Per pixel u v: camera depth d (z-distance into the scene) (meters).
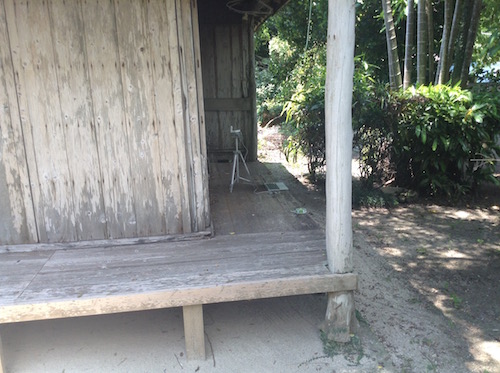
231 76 6.33
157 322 3.04
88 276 2.67
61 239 3.13
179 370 2.55
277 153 8.06
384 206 5.53
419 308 3.24
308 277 2.62
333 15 2.38
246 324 3.01
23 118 2.89
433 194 5.80
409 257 4.10
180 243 3.18
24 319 2.36
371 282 3.63
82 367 2.58
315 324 2.99
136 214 3.17
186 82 3.00
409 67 6.15
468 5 5.84
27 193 3.01
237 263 2.83
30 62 2.81
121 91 2.94
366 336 2.85
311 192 5.68
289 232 3.41
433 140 5.29
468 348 2.76
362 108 5.33
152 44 2.89
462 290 3.50
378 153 5.68
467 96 5.16
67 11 2.77
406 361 2.62
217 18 6.11
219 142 6.54
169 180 3.14
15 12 2.73
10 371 2.54
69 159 3.00
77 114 2.93
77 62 2.85
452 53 5.79
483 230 4.73
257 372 2.53
